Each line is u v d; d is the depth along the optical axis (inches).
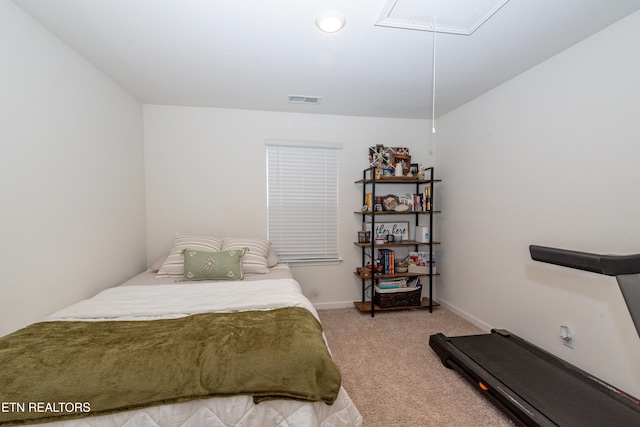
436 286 139.1
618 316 64.0
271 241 128.0
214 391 43.2
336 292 134.2
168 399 41.8
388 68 86.1
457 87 100.0
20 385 39.2
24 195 59.7
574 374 67.2
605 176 66.1
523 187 88.7
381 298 122.8
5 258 55.6
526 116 87.4
